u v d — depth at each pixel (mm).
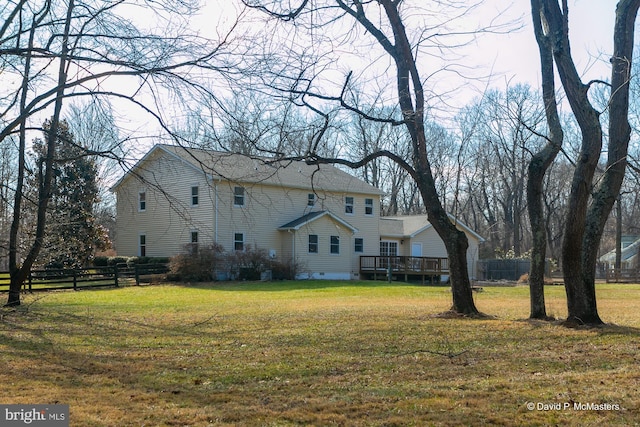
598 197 12711
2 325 13969
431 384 7723
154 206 35531
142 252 36844
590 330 11852
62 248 22484
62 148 19078
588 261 12656
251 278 32594
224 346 10742
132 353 10102
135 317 15492
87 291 26203
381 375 8320
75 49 10000
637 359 9180
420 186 14781
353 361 9281
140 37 10188
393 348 10398
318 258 36375
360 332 12133
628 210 68438
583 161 12180
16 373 8430
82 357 9727
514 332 11914
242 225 33469
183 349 10469
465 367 8805
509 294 26594
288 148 13781
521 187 51406
